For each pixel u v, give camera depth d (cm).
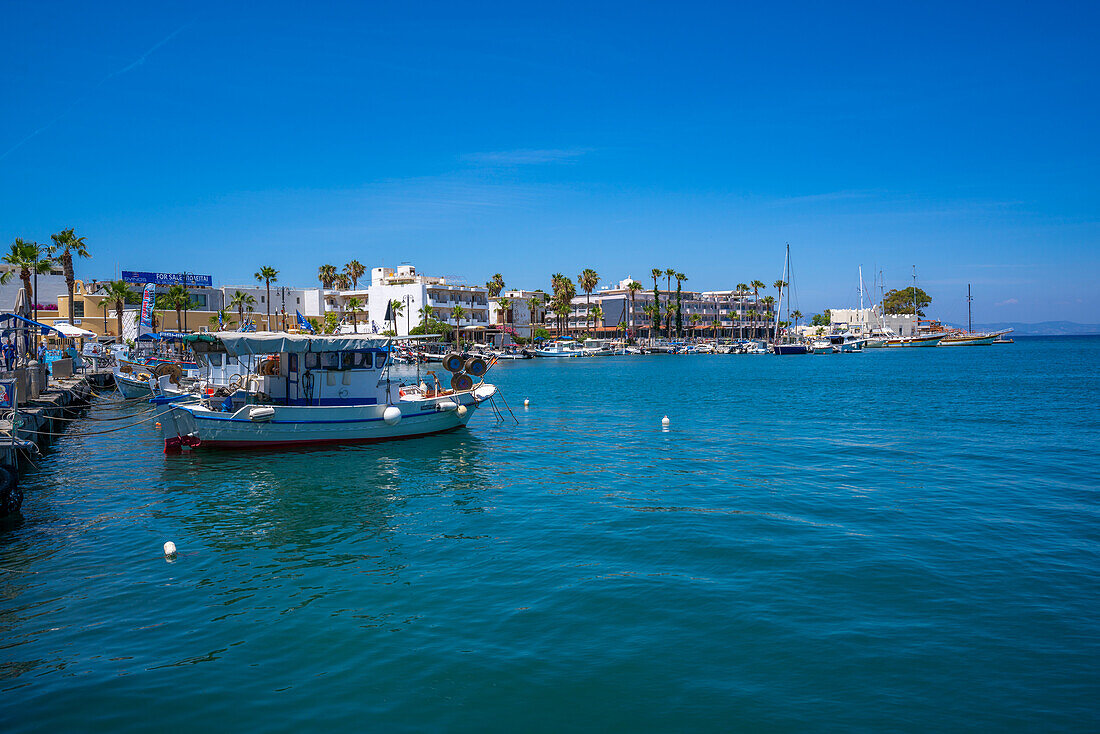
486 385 3553
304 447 2764
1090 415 3809
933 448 2770
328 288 14088
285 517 1800
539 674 948
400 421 2956
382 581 1316
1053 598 1172
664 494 2009
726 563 1377
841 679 922
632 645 1027
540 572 1349
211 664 991
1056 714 835
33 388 3300
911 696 878
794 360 12450
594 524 1686
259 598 1238
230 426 2617
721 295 19650
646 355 14962
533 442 3059
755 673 941
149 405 4447
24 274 5978
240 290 10112
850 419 3812
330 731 824
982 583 1245
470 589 1266
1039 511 1747
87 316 8088
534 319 16288
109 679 950
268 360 2780
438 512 1841
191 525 1727
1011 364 9969
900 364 10512
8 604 1220
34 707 880
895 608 1141
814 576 1293
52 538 1616
